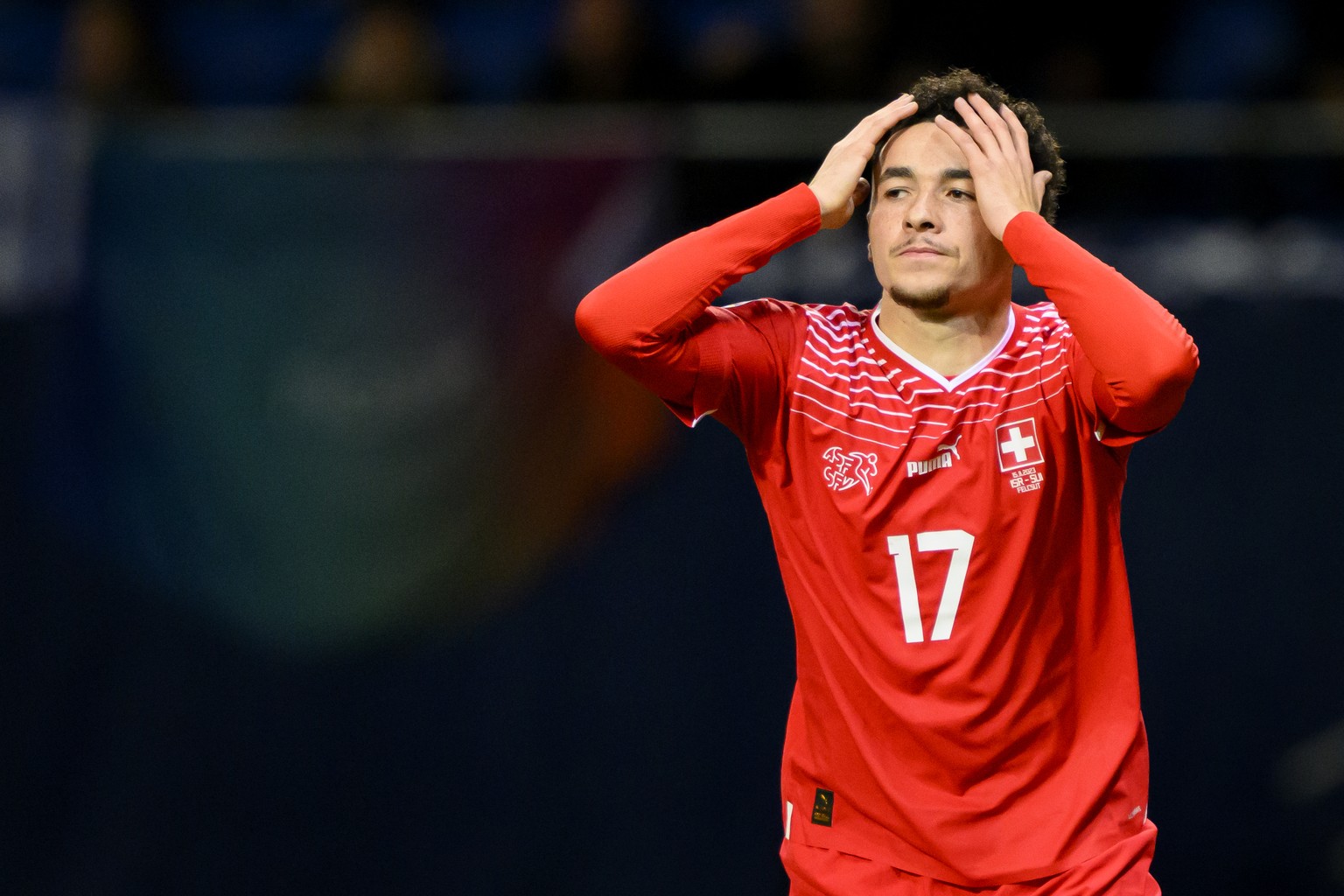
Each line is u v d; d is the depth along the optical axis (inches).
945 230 394.3
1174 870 650.2
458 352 652.7
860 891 391.2
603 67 795.4
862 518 392.2
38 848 659.4
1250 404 647.1
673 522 654.5
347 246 652.1
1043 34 820.6
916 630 388.8
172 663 660.7
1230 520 646.5
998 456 391.2
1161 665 649.0
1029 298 624.1
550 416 653.3
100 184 653.3
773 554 653.9
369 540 656.4
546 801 659.4
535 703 658.8
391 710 660.7
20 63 908.0
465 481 655.1
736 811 655.1
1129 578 650.2
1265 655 646.5
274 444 654.5
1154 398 363.6
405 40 810.8
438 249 651.5
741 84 790.5
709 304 398.3
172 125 655.8
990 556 388.5
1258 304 650.8
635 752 657.0
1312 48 864.3
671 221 655.1
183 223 652.1
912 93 417.1
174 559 658.2
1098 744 393.1
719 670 655.8
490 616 658.2
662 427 655.1
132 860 661.3
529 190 652.7
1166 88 852.6
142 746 661.3
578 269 653.3
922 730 384.8
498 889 660.7
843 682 395.5
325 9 940.6
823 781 401.7
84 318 654.5
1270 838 645.9
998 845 383.6
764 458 406.9
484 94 909.8
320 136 655.8
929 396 396.8
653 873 657.0
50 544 658.2
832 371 404.2
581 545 655.8
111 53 803.4
